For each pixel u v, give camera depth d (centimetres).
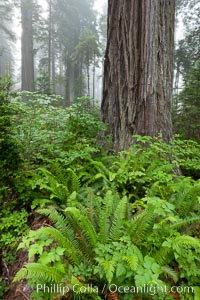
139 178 337
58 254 177
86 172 362
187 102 690
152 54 429
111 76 513
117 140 477
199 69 697
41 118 405
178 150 410
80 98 462
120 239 197
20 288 222
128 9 461
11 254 276
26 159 356
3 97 325
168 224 242
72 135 414
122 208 227
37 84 1100
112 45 509
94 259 193
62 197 300
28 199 335
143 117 436
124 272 170
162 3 432
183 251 207
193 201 264
